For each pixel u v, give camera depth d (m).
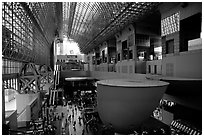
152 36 37.03
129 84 14.98
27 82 24.22
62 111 29.48
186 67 18.30
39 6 29.88
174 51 22.30
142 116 15.74
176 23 22.02
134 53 34.66
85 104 33.16
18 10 21.72
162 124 18.91
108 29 42.56
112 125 16.80
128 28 37.28
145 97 14.52
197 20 20.53
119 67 41.72
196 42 17.33
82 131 19.05
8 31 17.50
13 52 19.48
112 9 31.53
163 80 18.27
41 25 37.38
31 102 20.59
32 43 31.72
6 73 18.91
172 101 21.77
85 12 42.09
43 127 17.95
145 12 28.94
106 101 15.83
